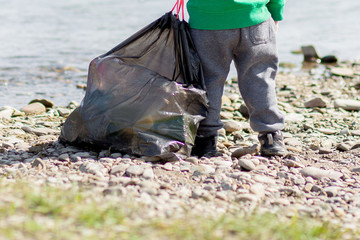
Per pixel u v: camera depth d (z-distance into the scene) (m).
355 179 6.61
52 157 7.04
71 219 4.16
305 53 19.20
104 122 7.05
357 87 13.67
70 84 14.27
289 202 5.65
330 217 5.29
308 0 37.00
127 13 29.16
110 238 3.93
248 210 5.18
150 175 6.14
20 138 8.34
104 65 7.18
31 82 14.32
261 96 7.09
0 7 30.19
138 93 7.02
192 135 7.09
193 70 7.00
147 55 7.18
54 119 9.82
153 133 6.93
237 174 6.35
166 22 7.07
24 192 4.59
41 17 27.12
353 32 25.00
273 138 7.30
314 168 6.76
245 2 6.72
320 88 13.63
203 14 6.86
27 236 3.75
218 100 7.24
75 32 23.00
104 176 6.20
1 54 17.92
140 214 4.52
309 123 9.66
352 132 8.90
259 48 6.92
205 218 4.58
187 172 6.50
